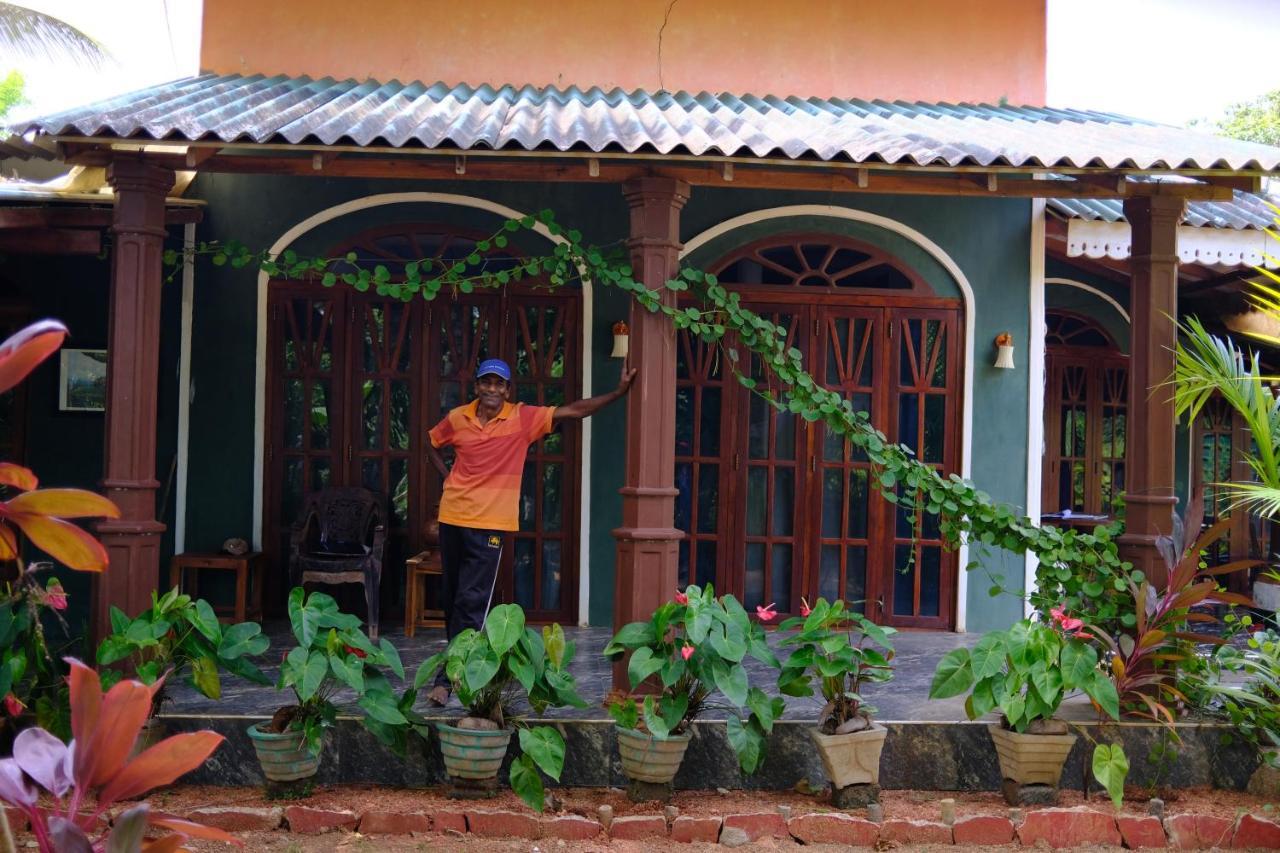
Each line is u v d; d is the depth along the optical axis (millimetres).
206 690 5395
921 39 9539
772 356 6527
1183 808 5723
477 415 6453
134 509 6043
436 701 5973
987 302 8633
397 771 5695
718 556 8570
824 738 5531
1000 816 5434
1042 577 6480
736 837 5242
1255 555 10844
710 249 8531
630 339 6359
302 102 7266
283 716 5477
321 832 5242
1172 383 6539
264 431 8398
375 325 8516
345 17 9148
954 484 6566
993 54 9578
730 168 6078
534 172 6289
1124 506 6676
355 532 8258
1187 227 7945
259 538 8367
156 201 6164
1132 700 6102
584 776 5738
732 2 9422
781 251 8633
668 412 6293
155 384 6172
